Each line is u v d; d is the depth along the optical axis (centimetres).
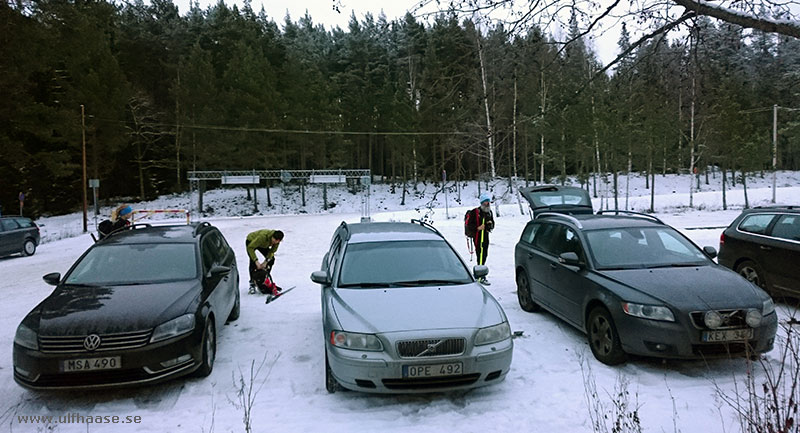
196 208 4484
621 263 568
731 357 457
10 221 1716
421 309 450
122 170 4638
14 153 2533
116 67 3725
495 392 444
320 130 4672
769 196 3391
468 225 973
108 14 3791
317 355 558
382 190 5303
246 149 4209
